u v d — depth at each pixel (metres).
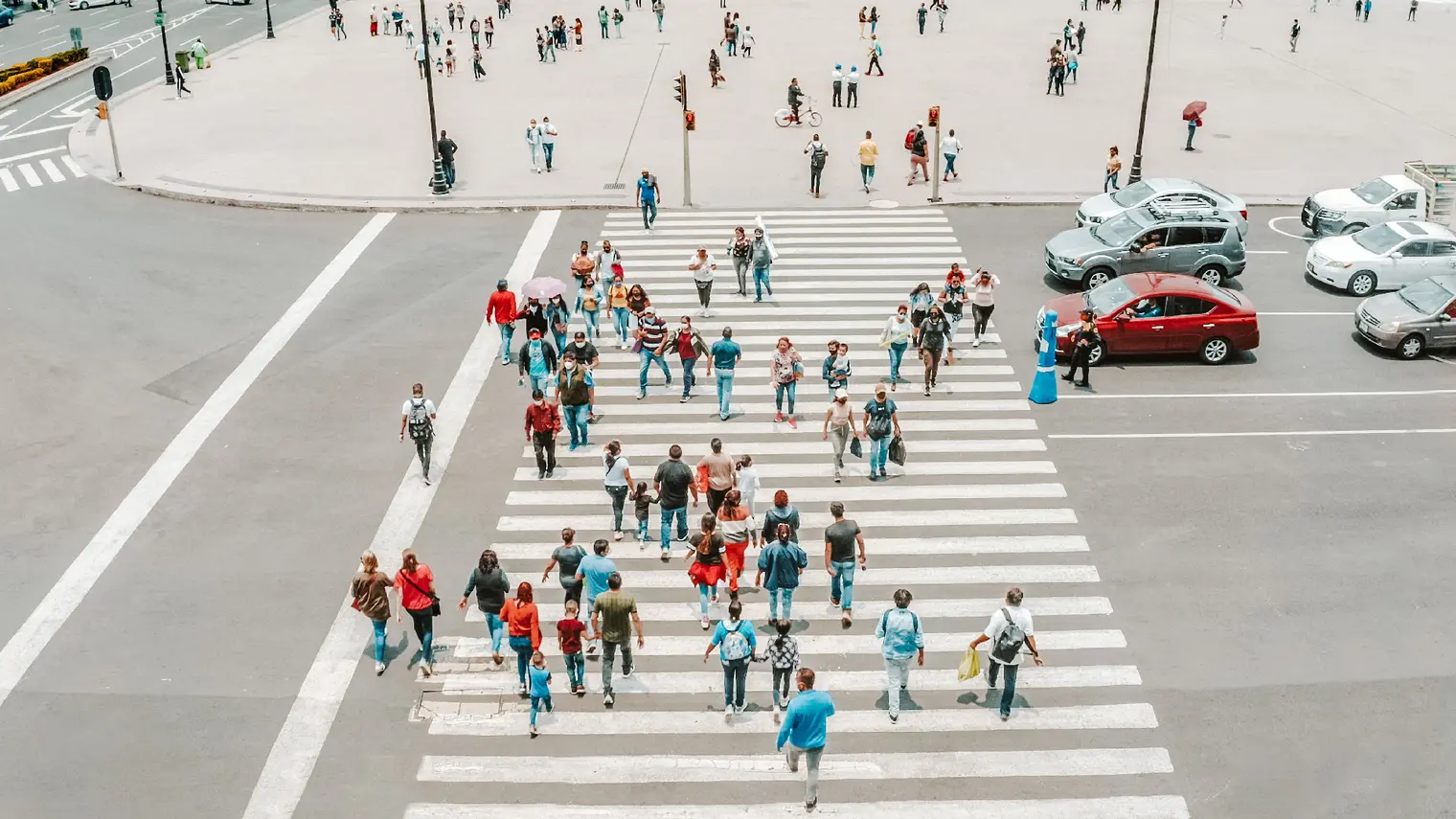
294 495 21.39
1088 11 72.00
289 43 63.72
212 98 50.31
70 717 16.20
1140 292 26.08
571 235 33.66
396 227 34.44
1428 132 43.59
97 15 75.19
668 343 24.42
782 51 58.69
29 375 25.92
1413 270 29.64
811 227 34.12
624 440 23.16
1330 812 14.63
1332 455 22.59
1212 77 53.22
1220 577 19.00
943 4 64.06
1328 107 47.56
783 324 28.20
